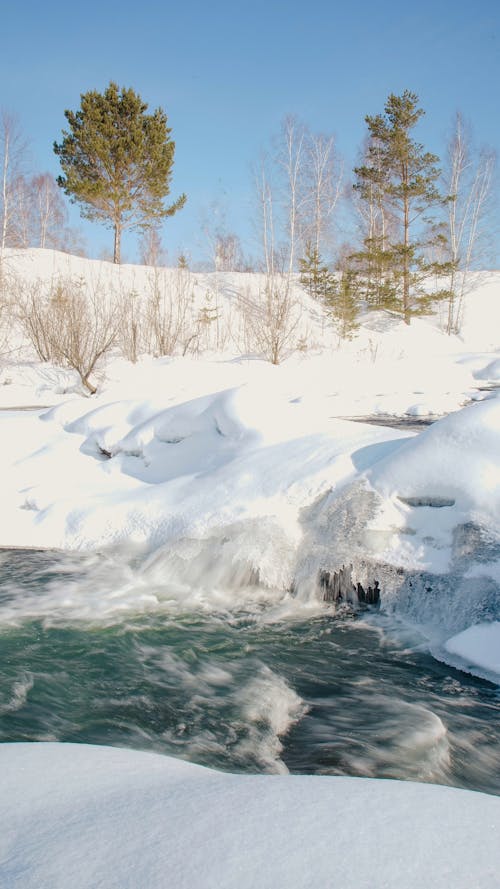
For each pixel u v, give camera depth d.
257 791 1.59
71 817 1.45
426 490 4.96
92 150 33.03
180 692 3.71
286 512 5.55
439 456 5.04
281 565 5.35
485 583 4.32
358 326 31.83
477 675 3.93
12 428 9.38
